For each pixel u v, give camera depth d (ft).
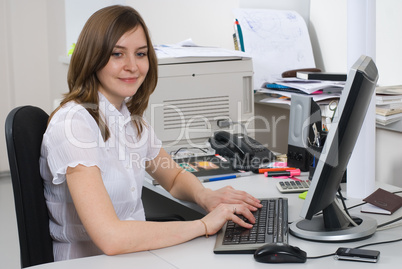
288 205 4.75
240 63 6.83
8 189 11.97
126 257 3.66
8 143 4.07
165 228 3.87
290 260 3.45
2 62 12.38
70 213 4.31
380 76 7.27
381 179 6.77
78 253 4.42
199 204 4.83
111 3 9.39
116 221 3.79
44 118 4.53
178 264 3.51
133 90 4.44
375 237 3.92
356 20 4.88
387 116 6.26
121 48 4.28
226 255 3.65
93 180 3.90
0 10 12.17
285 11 8.42
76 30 10.84
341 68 7.98
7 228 9.71
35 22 12.50
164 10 8.89
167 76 6.37
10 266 8.18
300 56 8.18
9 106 12.66
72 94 4.31
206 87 6.64
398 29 6.87
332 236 3.83
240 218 4.23
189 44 7.28
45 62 12.76
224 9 9.26
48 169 4.23
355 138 3.84
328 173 3.61
